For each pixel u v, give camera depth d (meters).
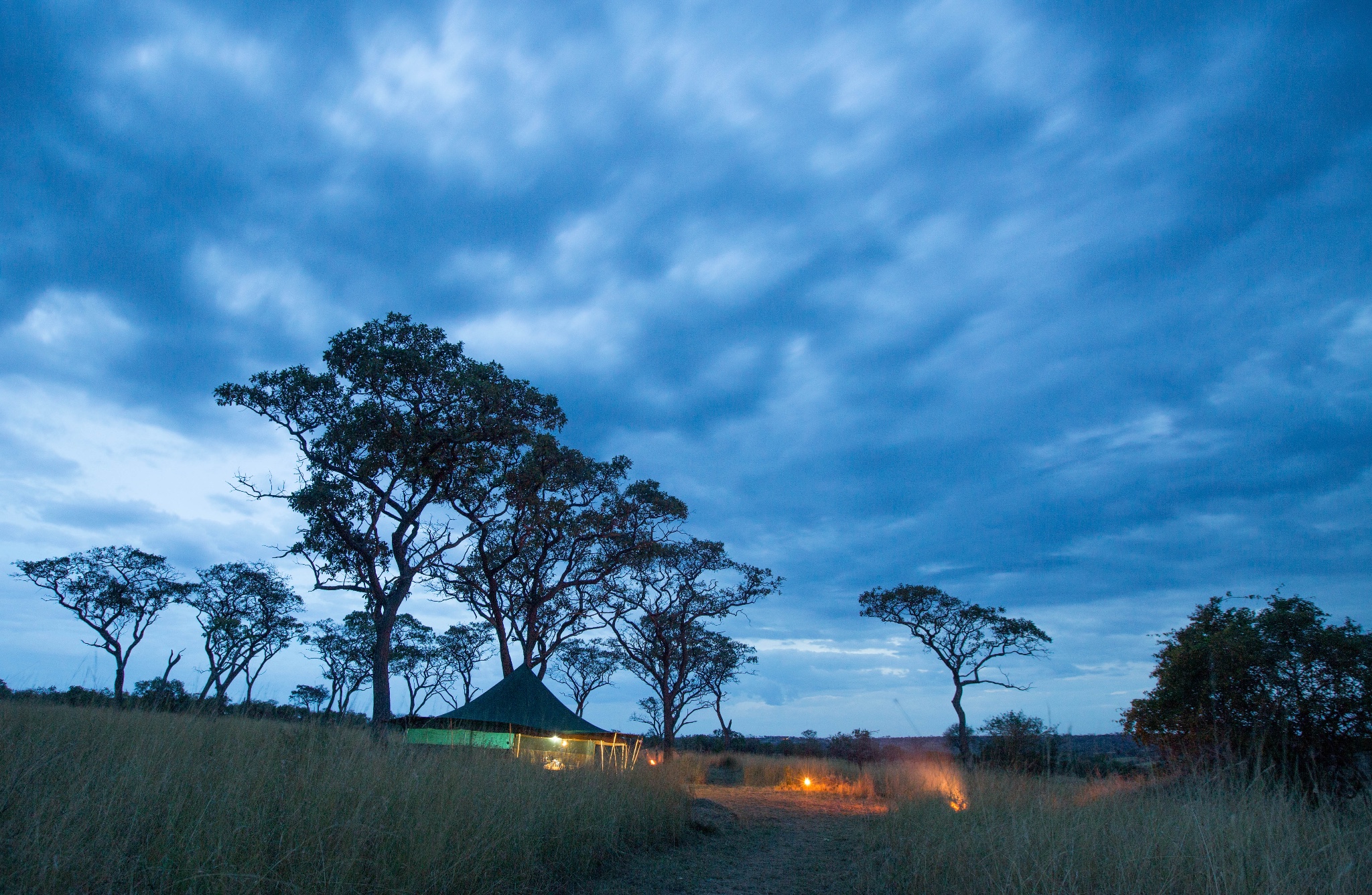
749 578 33.53
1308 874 4.66
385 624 18.75
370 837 5.69
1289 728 7.83
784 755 40.41
